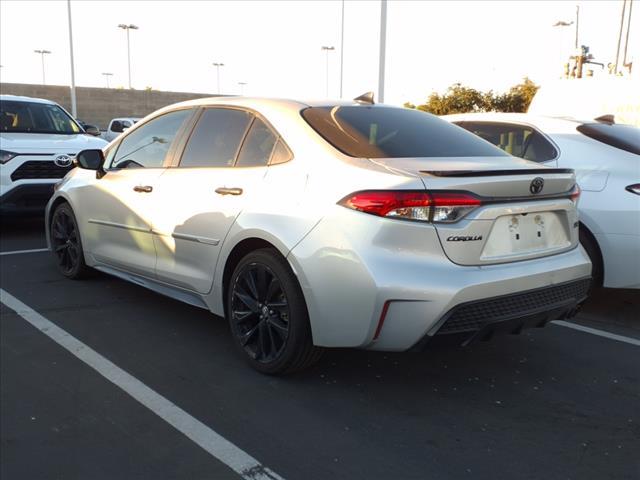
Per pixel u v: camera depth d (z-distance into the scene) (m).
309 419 3.31
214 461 2.91
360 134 3.76
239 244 3.87
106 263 5.32
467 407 3.49
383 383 3.78
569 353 4.37
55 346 4.27
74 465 2.86
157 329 4.64
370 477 2.79
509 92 28.92
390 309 3.18
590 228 4.94
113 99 40.41
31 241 7.76
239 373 3.88
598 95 9.67
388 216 3.18
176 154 4.58
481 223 3.24
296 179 3.61
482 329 3.26
